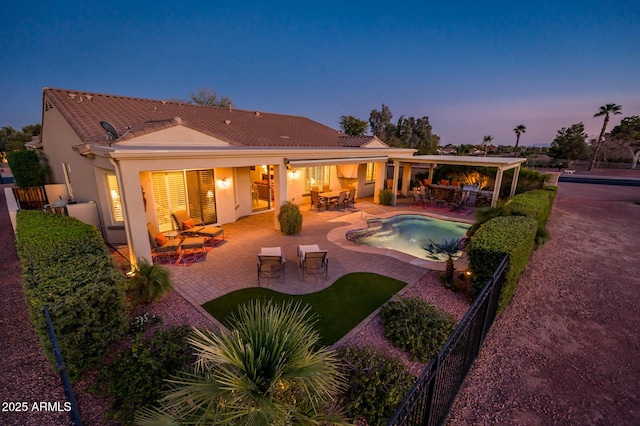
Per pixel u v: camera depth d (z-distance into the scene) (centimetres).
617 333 725
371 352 594
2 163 4819
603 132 5416
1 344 611
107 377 511
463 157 2139
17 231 795
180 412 333
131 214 916
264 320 385
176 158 987
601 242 1431
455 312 778
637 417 498
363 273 1003
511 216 1105
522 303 858
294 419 336
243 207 1702
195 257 1127
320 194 1995
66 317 485
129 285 729
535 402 522
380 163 2139
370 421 470
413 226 1722
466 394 534
